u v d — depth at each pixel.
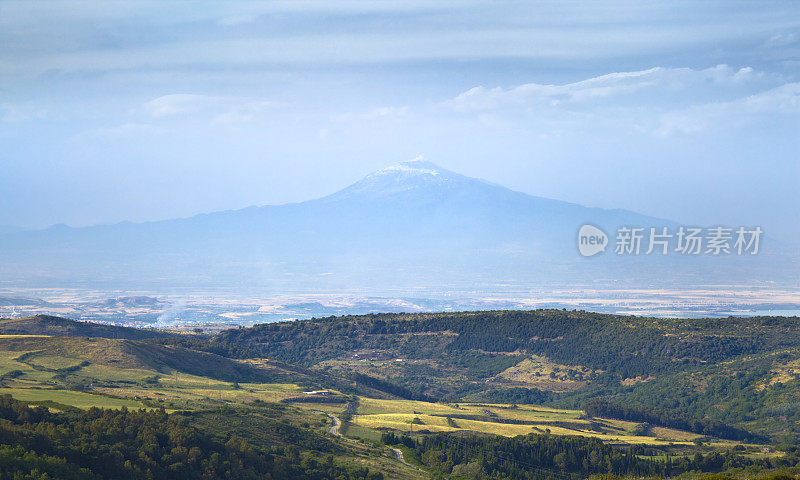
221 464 152.62
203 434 165.62
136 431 155.25
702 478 165.88
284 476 157.50
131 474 139.50
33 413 152.75
